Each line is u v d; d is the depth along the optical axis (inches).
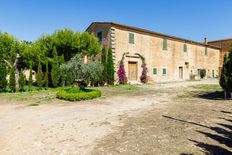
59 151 227.0
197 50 1475.1
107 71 940.0
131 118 350.3
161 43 1195.9
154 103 497.0
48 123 331.0
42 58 930.7
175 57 1289.4
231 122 315.9
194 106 443.2
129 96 621.9
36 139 264.8
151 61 1136.8
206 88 803.4
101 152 219.6
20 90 810.2
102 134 274.2
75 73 601.9
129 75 1039.6
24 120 352.5
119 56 988.6
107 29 975.6
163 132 273.3
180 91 727.7
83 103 507.8
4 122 343.9
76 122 333.7
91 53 978.7
